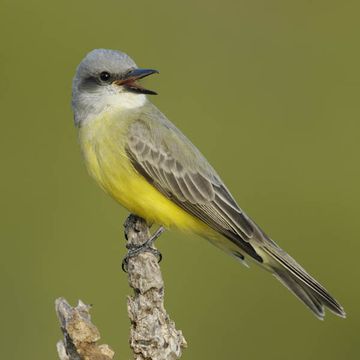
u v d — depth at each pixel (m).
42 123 13.81
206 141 14.15
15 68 14.09
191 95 14.45
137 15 14.76
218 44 14.77
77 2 14.55
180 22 14.81
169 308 12.34
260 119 14.46
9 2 14.33
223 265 12.58
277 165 14.12
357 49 15.03
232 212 9.81
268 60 14.84
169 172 9.73
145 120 9.80
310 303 9.52
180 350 7.60
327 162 14.28
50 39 14.34
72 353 7.26
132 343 7.60
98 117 9.74
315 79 14.84
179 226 9.88
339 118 14.62
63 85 14.14
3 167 13.43
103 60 9.75
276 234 13.64
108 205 12.90
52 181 13.37
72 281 12.51
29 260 12.66
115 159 9.61
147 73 9.79
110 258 12.58
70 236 12.84
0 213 13.02
